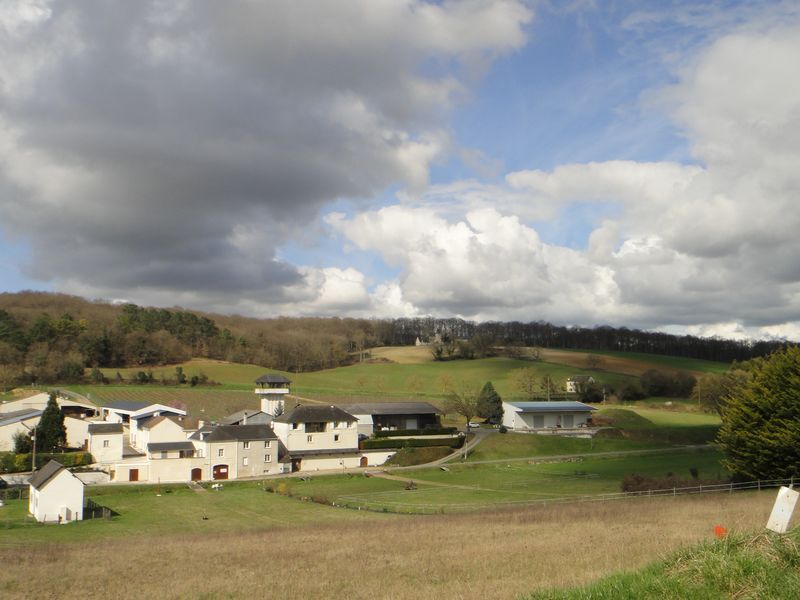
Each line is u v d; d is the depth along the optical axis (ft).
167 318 612.70
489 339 625.41
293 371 572.10
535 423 361.30
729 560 42.65
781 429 157.17
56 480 182.80
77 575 88.07
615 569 56.65
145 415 320.91
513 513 138.31
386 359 609.01
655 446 319.06
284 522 170.19
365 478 262.06
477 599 53.98
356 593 65.36
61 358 464.24
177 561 96.84
